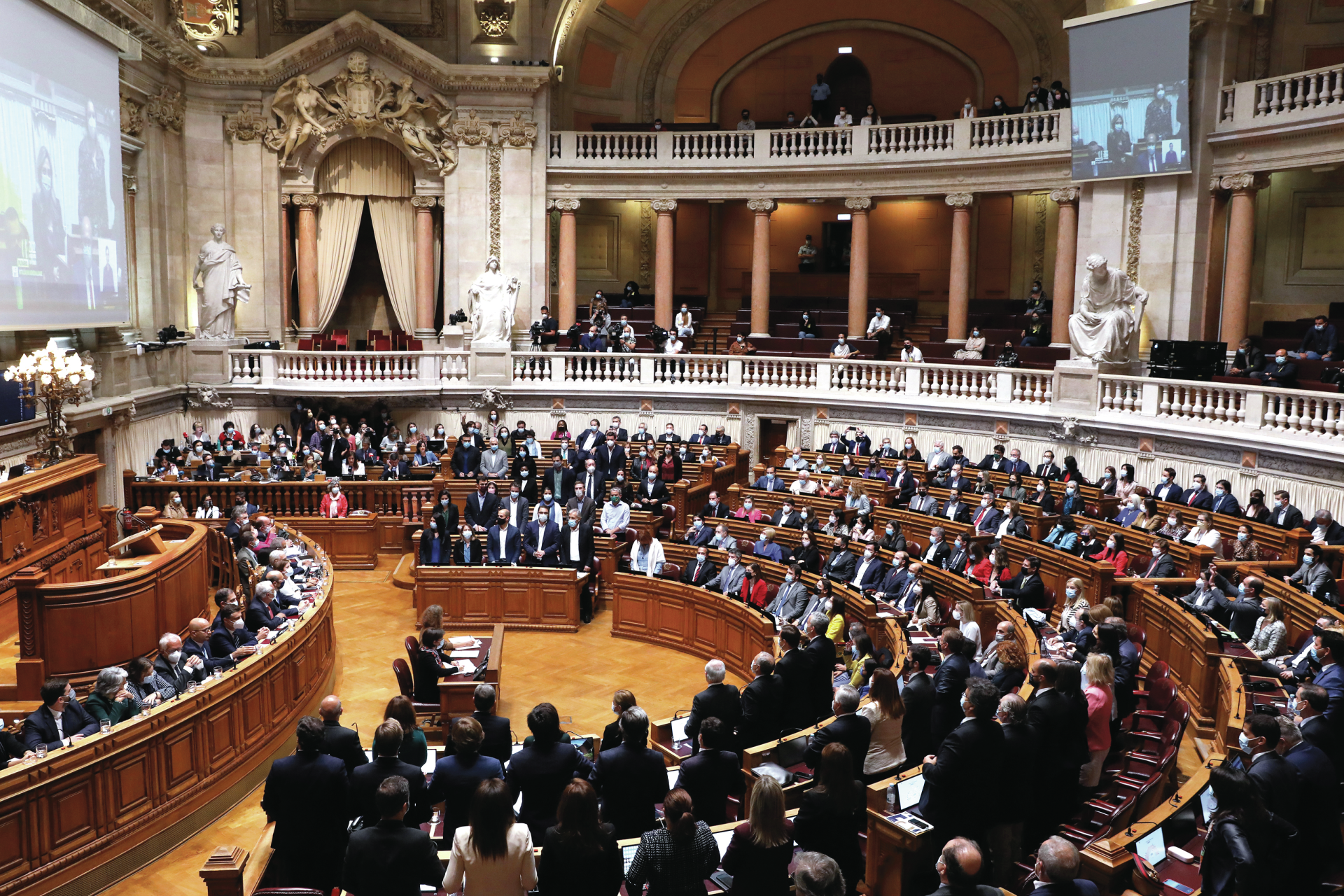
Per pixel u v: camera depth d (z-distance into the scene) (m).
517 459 23.86
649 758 7.62
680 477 23.31
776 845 6.39
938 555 17.02
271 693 12.30
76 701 10.20
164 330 27.02
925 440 26.03
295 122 29.31
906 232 34.22
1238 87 23.66
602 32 33.69
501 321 28.86
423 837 6.32
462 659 13.78
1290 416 19.23
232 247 29.28
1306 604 12.92
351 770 8.54
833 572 16.80
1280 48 25.44
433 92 29.81
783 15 34.22
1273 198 26.86
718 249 35.53
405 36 30.02
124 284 22.36
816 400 27.23
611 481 22.45
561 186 31.05
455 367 28.84
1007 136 27.53
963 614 12.77
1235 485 20.19
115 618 12.96
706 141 30.53
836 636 13.91
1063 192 26.86
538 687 15.41
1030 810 7.55
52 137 19.03
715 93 35.12
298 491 22.44
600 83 34.44
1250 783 6.30
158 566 13.77
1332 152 22.03
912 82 33.97
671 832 6.28
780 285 35.19
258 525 17.72
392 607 19.31
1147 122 24.03
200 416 28.16
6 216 17.34
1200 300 24.83
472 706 13.16
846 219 34.84
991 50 32.78
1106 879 6.70
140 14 24.47
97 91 21.03
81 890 9.52
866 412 26.83
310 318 30.66
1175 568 15.41
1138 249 25.39
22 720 11.54
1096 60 24.44
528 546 18.67
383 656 16.59
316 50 28.98
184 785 10.70
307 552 17.14
